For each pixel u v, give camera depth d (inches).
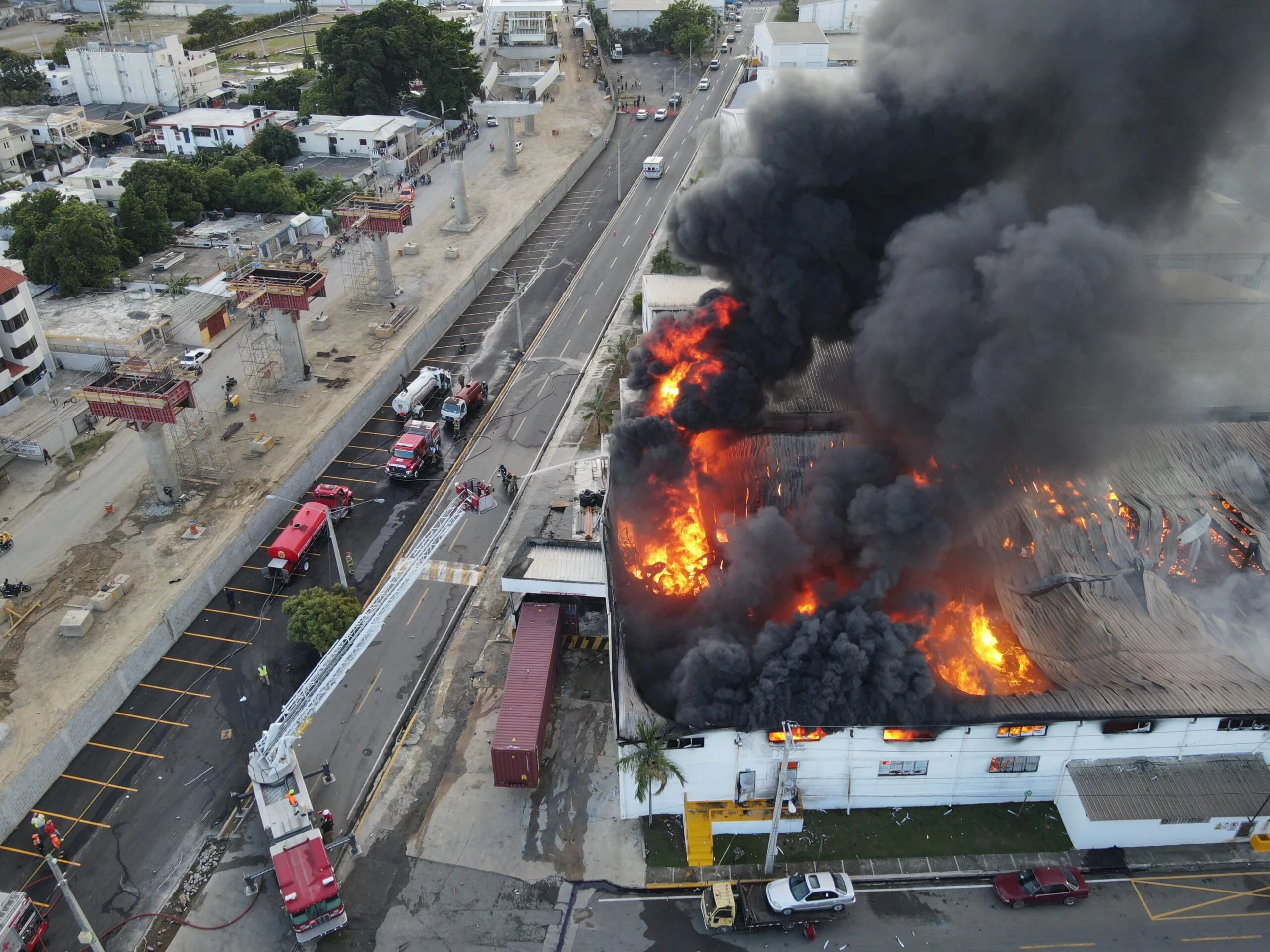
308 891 1280.8
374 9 4402.1
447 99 4495.6
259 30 6633.9
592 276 3292.3
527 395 2605.8
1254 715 1382.9
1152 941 1301.7
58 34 6437.0
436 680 1718.8
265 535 2092.8
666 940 1310.3
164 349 2605.8
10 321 2372.0
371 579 1957.4
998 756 1422.2
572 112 4904.0
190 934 1322.6
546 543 1833.2
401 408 2456.9
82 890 1380.4
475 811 1488.7
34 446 2241.6
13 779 1467.8
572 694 1681.8
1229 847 1429.6
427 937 1315.2
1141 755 1428.4
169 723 1646.2
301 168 3924.7
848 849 1421.0
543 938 1314.0
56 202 3026.6
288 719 1471.5
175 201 3353.8
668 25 5816.9
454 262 3275.1
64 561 1943.9
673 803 1462.8
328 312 2938.0
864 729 1371.8
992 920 1331.2
